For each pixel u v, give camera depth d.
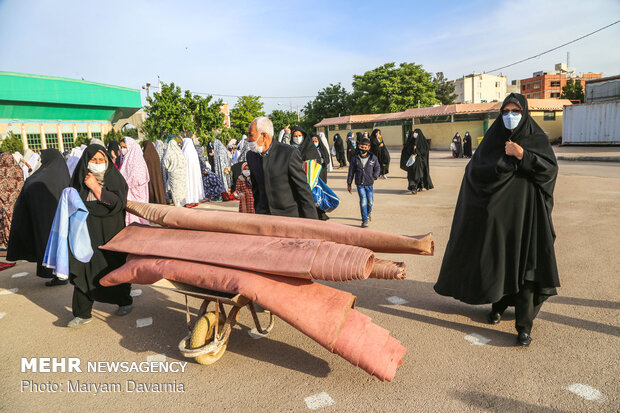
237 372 3.48
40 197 5.52
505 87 85.75
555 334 3.88
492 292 3.71
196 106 26.00
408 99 49.84
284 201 4.11
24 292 5.52
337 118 50.66
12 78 28.42
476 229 3.81
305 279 3.25
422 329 4.09
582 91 49.41
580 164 18.69
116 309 4.84
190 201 11.05
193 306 4.87
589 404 2.90
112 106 35.88
